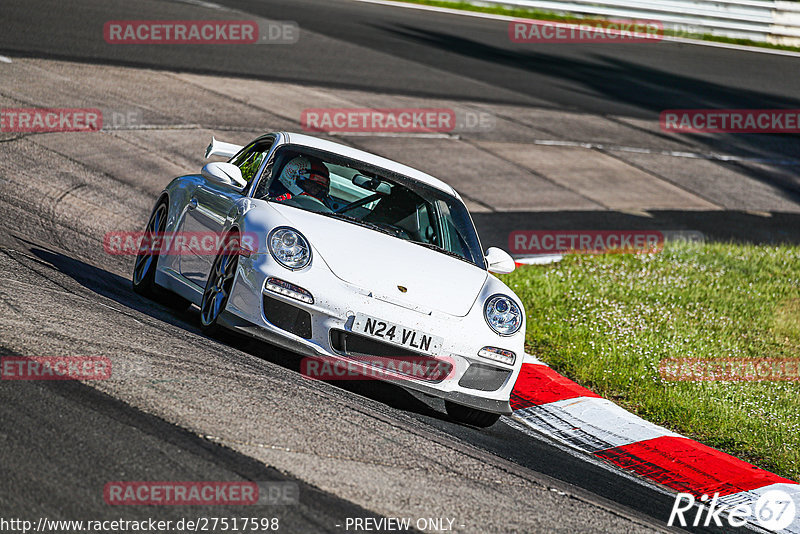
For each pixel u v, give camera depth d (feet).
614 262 135.95
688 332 106.01
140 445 46.24
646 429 76.07
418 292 67.82
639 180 199.21
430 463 54.80
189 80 184.75
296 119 179.73
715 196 200.13
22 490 39.55
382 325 65.21
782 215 196.34
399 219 76.59
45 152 128.06
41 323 61.21
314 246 67.87
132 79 175.11
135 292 85.66
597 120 236.84
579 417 78.02
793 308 123.75
